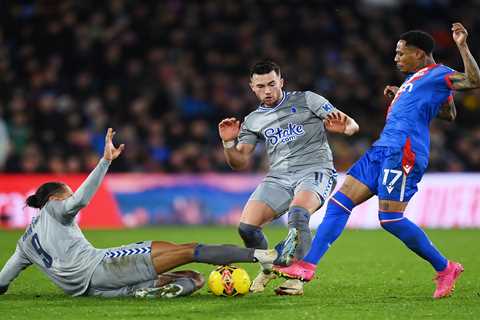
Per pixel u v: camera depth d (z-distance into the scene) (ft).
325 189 67.46
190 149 163.73
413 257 97.91
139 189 153.07
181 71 185.37
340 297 65.00
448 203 152.56
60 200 64.44
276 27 202.39
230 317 55.47
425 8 213.25
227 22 200.95
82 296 64.23
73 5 193.77
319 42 202.59
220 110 178.81
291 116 68.95
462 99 186.70
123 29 191.83
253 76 68.85
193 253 62.49
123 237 127.95
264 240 68.44
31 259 64.69
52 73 179.11
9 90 176.14
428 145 63.52
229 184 154.92
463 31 61.11
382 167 63.00
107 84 183.73
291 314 56.59
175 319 54.95
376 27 207.62
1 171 156.66
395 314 56.85
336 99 183.01
